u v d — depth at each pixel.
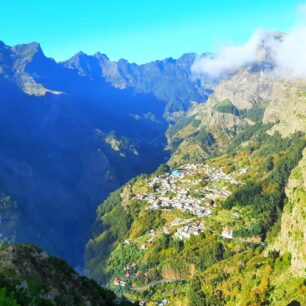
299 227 174.00
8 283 53.62
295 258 162.50
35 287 55.62
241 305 162.50
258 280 177.25
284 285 158.62
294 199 191.75
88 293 64.44
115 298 69.44
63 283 61.78
